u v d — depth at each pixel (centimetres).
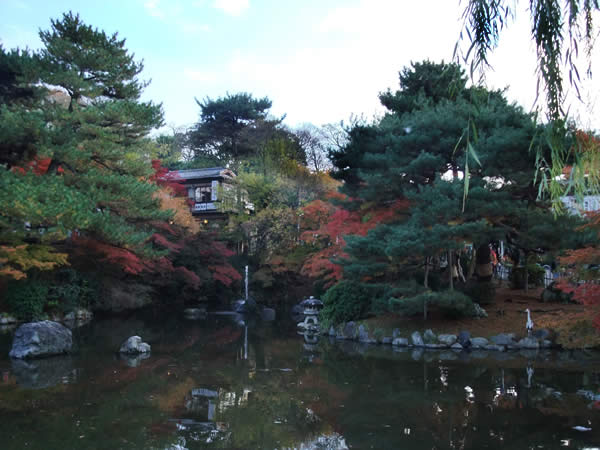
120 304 2844
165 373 1251
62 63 2062
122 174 2145
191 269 3256
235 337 2030
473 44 374
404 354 1592
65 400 964
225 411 914
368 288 1980
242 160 4566
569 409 892
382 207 2008
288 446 724
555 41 367
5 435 750
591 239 1548
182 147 5753
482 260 2095
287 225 3497
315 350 1691
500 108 1795
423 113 1897
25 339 1430
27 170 1944
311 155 4888
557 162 393
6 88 2116
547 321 1377
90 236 1970
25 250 1762
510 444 708
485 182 1695
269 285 3459
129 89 2223
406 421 845
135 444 725
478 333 1722
